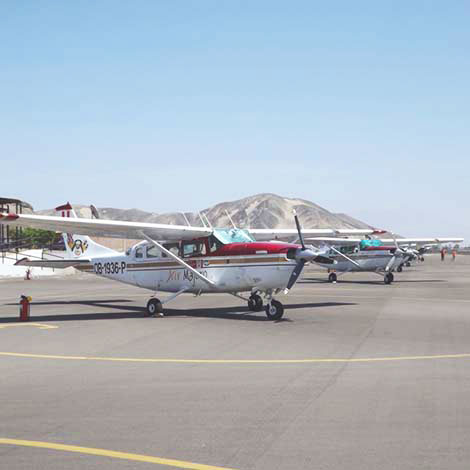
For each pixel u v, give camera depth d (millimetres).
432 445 4707
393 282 31062
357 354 9180
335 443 4777
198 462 4359
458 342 10414
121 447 4715
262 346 10047
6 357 9086
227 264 14641
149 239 15039
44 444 4785
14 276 36781
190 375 7590
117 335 11508
